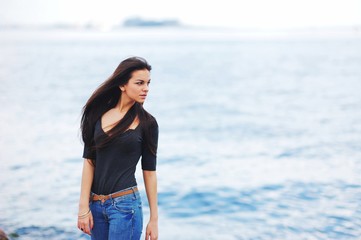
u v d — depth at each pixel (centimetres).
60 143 1182
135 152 311
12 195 749
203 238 584
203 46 9419
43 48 8531
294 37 16625
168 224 642
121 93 315
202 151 1132
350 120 1548
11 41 12681
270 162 1002
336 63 4553
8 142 1192
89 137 316
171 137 1328
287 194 763
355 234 570
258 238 575
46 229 587
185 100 2191
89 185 317
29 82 2903
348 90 2461
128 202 309
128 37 17975
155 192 323
